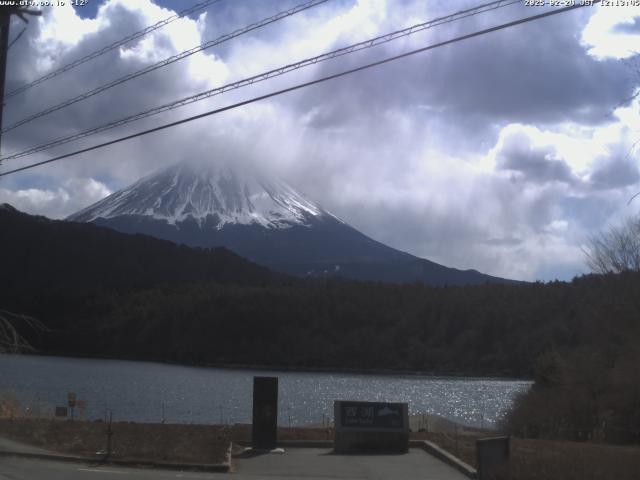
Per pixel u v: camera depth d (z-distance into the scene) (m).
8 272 136.88
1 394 37.94
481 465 14.66
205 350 126.88
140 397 64.75
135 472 15.51
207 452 17.98
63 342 126.25
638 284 35.25
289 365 123.38
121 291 143.12
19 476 14.21
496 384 97.94
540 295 111.06
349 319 130.12
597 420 34.47
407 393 84.75
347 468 16.72
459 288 134.12
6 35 14.59
